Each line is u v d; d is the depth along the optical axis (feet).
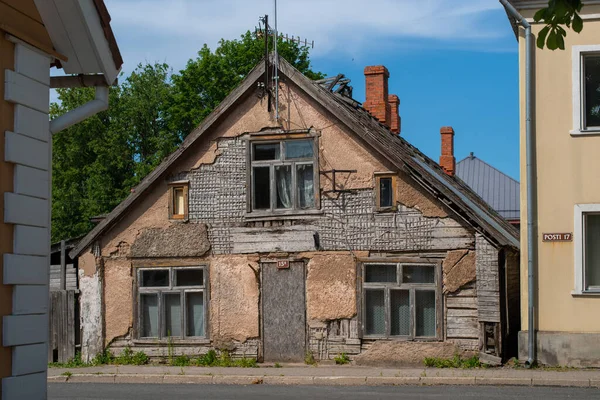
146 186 67.46
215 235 66.64
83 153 156.35
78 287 69.36
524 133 59.67
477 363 59.62
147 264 67.62
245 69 135.95
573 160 58.49
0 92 22.67
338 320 63.72
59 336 69.00
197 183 67.31
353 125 63.82
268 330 65.05
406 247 62.59
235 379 56.18
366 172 63.87
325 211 64.54
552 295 58.23
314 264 64.49
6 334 22.52
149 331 67.62
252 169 66.33
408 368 60.34
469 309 60.95
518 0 59.62
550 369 56.85
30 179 23.72
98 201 147.43
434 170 82.43
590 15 58.54
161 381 57.62
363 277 63.36
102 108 27.09
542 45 20.90
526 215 59.26
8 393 22.58
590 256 58.70
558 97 59.00
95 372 60.39
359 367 61.36
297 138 65.51
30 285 23.61
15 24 23.48
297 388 51.31
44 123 24.62
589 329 57.47
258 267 65.67
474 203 75.41
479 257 60.80
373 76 91.20
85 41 25.80
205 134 67.31
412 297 62.34
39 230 24.09
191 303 67.15
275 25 66.69
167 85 166.30
